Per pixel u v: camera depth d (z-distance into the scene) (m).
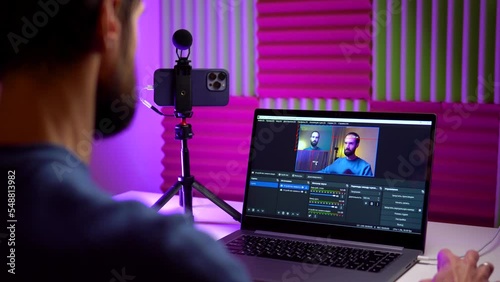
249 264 1.42
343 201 1.64
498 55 2.24
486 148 2.31
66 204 0.49
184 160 1.89
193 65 2.70
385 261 1.43
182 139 1.89
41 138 0.49
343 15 2.43
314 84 2.52
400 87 2.40
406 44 2.36
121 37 0.53
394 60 2.39
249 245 1.57
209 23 2.65
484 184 2.33
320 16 2.46
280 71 2.56
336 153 1.68
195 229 0.52
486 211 2.34
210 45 2.66
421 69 2.36
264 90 2.58
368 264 1.41
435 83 2.34
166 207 2.06
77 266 0.48
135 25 0.55
